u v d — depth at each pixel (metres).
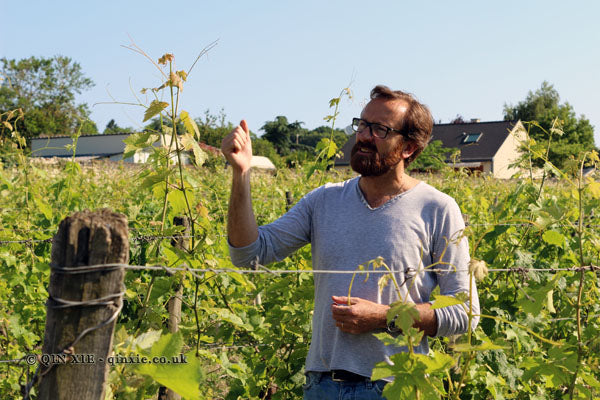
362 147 2.72
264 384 4.09
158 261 3.50
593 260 4.79
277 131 88.38
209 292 4.36
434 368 2.18
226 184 10.90
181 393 2.01
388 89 2.72
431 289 2.69
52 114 65.88
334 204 2.80
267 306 4.62
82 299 1.86
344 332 2.61
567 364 2.80
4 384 4.31
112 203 8.92
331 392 2.63
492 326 4.09
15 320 4.63
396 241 2.63
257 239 2.74
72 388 1.87
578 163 3.30
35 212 6.76
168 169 3.37
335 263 2.71
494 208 4.96
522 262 4.45
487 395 4.20
